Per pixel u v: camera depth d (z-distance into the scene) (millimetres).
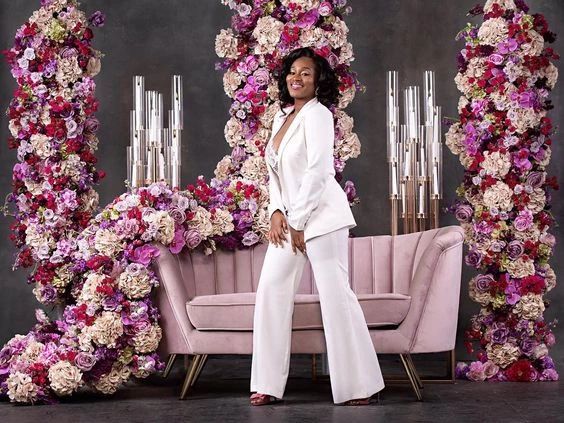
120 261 4691
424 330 4527
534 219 5625
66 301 5590
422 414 4023
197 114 7176
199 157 7168
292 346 4473
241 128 5473
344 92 5375
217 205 5168
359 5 7086
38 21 5633
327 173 4230
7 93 7113
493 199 5531
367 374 4297
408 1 7047
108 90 7195
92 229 4949
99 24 5891
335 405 4316
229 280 5152
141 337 4551
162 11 7215
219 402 4457
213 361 6633
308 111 4273
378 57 7059
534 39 5578
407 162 5695
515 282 5500
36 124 5629
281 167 4320
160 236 4711
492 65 5617
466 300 6824
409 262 5141
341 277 4281
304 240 4254
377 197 7047
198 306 4551
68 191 5559
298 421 3836
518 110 5543
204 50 7191
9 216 7074
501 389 4973
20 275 7062
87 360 4531
